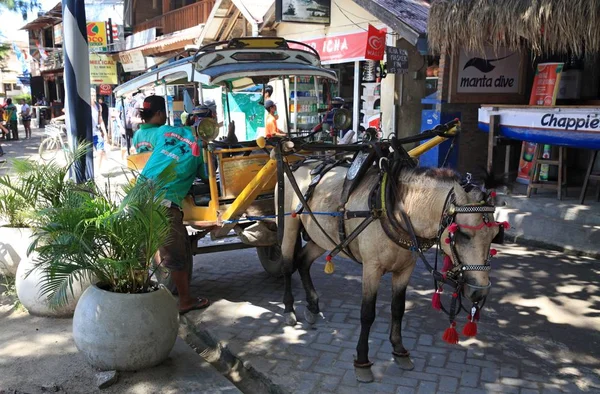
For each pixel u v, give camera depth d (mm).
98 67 18844
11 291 5660
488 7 6574
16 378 3986
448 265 3424
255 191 4867
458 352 4457
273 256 6230
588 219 7227
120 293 3957
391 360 4309
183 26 18969
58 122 17766
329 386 3938
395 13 9656
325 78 6074
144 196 3959
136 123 11773
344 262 6914
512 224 7770
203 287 6047
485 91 9594
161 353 4043
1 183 5547
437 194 3430
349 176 4133
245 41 5457
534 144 8594
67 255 3936
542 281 6078
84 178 6441
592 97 9422
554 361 4312
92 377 4004
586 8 5438
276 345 4594
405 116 10789
